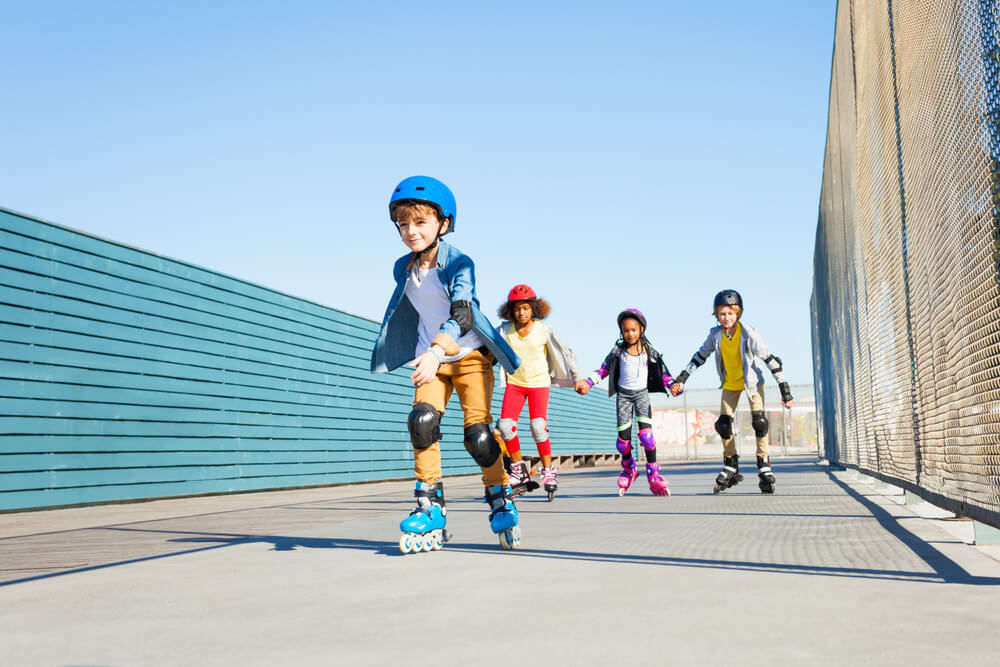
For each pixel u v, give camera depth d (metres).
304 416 12.02
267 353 11.23
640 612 2.04
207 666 1.65
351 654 1.72
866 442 6.98
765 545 3.34
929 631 1.75
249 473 10.65
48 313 7.80
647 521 4.73
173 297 9.47
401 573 2.90
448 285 3.70
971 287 2.78
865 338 6.61
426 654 1.69
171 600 2.47
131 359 8.80
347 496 9.09
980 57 2.54
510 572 2.82
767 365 7.26
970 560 2.80
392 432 14.84
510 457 7.72
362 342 13.99
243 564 3.28
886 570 2.61
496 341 3.62
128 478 8.64
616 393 7.80
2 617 2.24
